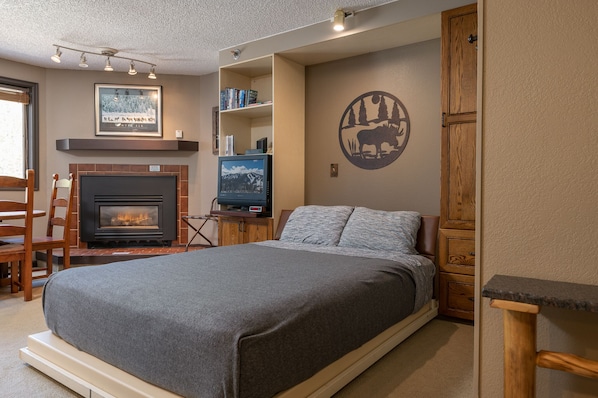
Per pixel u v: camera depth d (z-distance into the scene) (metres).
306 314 1.66
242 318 1.49
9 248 3.39
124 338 1.71
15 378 2.04
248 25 3.70
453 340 2.61
